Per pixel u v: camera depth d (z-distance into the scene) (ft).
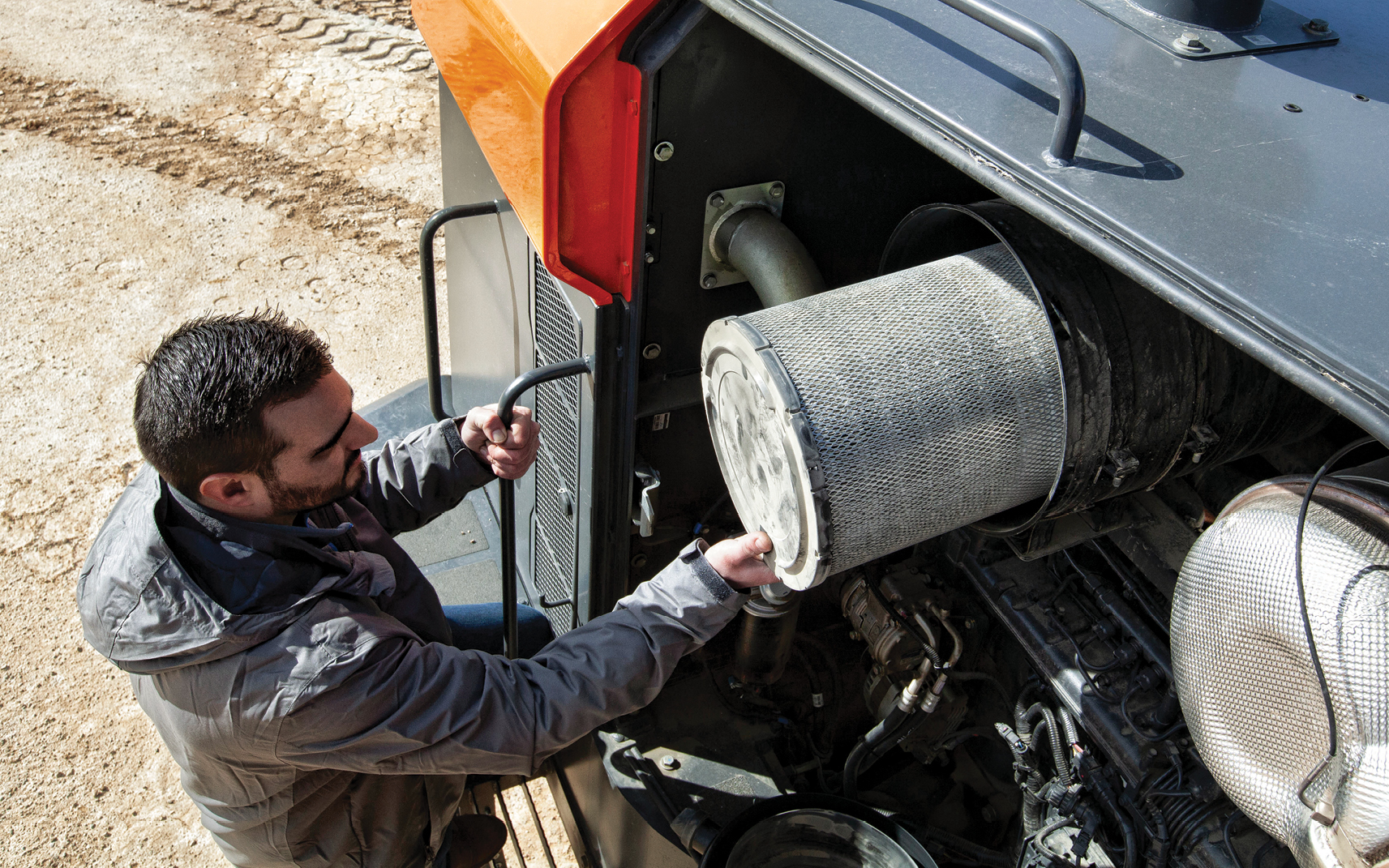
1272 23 4.93
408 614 5.89
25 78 18.83
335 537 5.24
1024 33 3.66
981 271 4.77
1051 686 6.01
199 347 4.53
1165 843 5.36
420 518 6.52
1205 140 3.92
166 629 4.51
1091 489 4.85
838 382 4.27
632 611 5.13
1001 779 7.48
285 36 20.65
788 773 7.41
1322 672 3.49
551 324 6.63
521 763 5.06
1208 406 4.79
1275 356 3.05
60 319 14.06
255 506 4.79
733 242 5.92
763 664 7.10
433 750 4.83
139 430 4.55
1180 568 5.47
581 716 5.03
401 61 20.07
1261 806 3.98
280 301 14.57
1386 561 3.57
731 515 7.33
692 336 6.41
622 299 5.72
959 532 6.44
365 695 4.65
